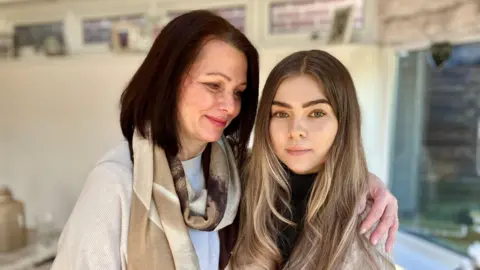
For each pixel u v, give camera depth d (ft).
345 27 5.97
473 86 5.47
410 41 5.71
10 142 9.04
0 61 8.79
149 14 7.98
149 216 2.60
